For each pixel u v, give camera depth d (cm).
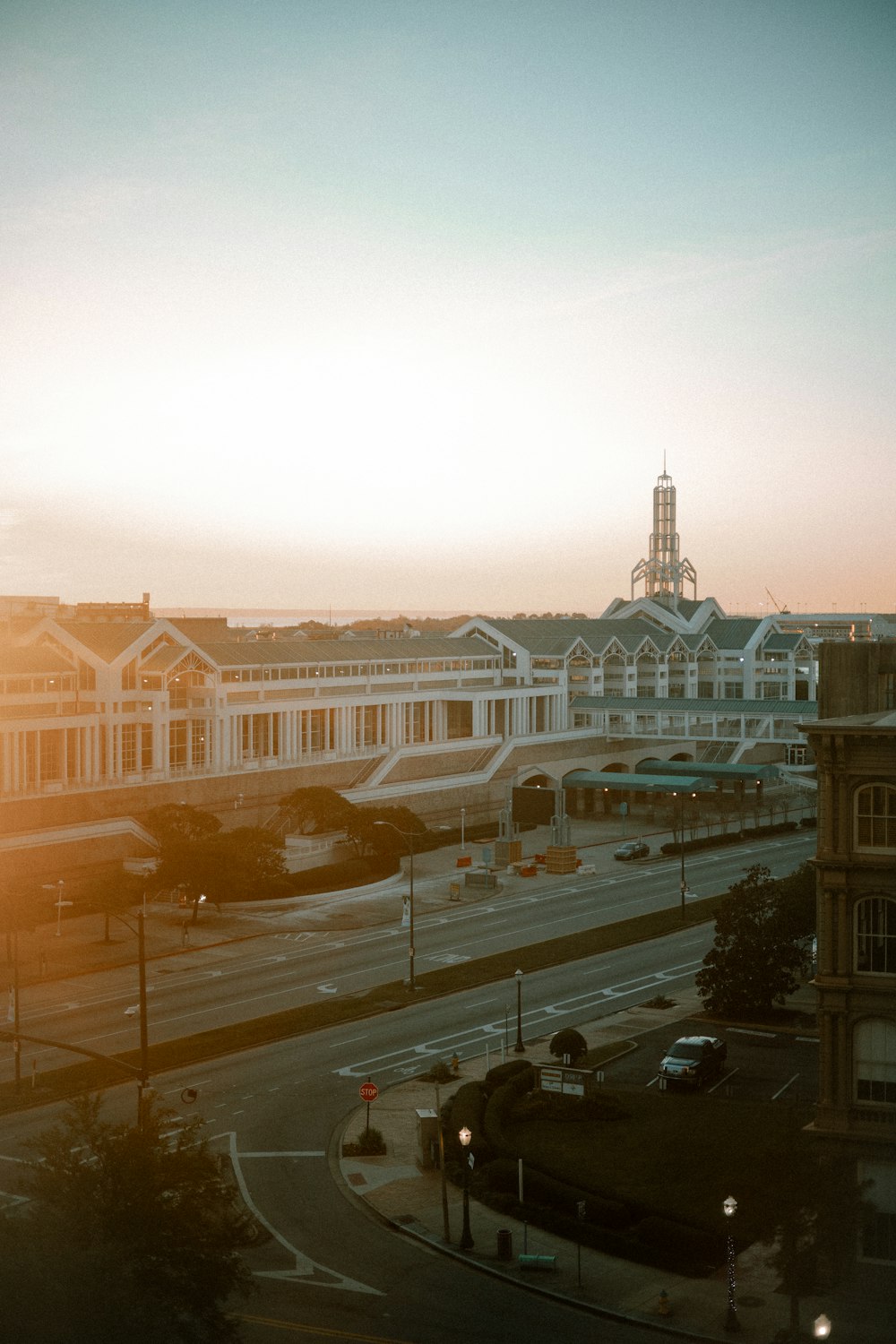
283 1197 5672
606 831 17138
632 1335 4369
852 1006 5522
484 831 16812
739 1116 6456
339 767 16438
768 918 8488
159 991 9219
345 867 13788
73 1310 3850
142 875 12162
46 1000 8969
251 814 15138
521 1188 5506
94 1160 4634
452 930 11306
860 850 5522
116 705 14525
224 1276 4256
